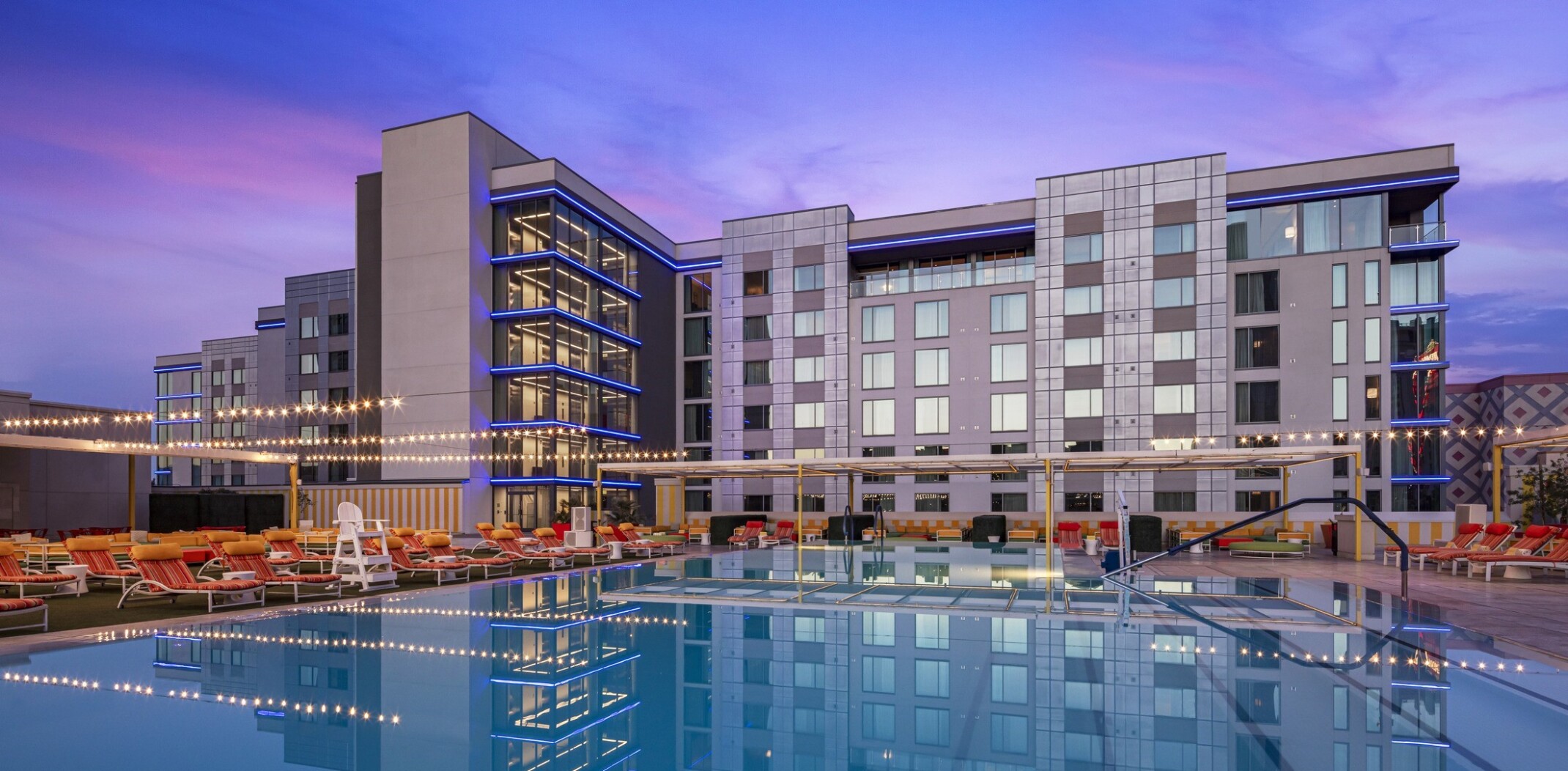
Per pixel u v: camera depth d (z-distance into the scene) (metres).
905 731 6.73
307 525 30.05
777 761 5.97
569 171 41.62
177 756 6.07
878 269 47.03
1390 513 29.59
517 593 16.50
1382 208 36.62
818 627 11.77
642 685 8.34
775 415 45.22
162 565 15.02
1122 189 39.53
